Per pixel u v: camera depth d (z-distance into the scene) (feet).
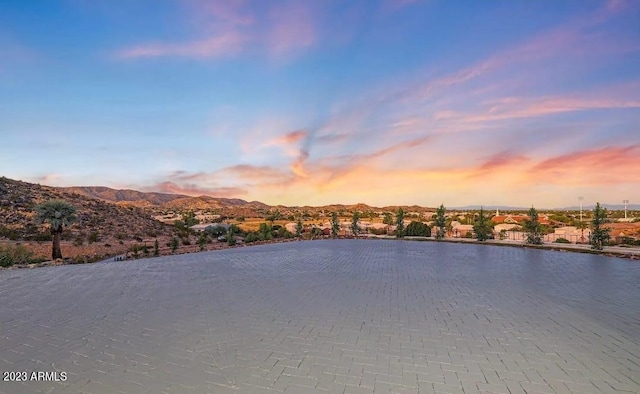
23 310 17.97
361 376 10.00
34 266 40.19
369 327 14.71
